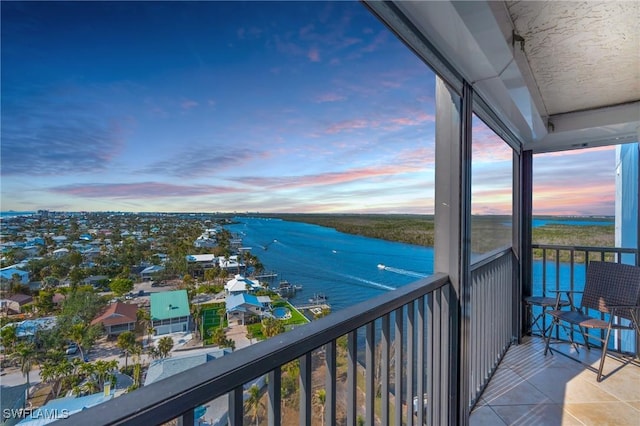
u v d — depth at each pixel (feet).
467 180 5.26
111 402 1.49
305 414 2.50
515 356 9.04
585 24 4.73
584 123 8.80
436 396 4.83
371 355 3.29
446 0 3.25
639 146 9.24
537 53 5.63
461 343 5.19
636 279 8.11
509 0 4.18
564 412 6.48
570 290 9.91
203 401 1.74
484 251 7.68
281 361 2.24
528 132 8.75
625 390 7.25
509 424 6.14
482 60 4.54
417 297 4.12
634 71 6.39
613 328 7.77
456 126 5.11
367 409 3.30
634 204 9.91
